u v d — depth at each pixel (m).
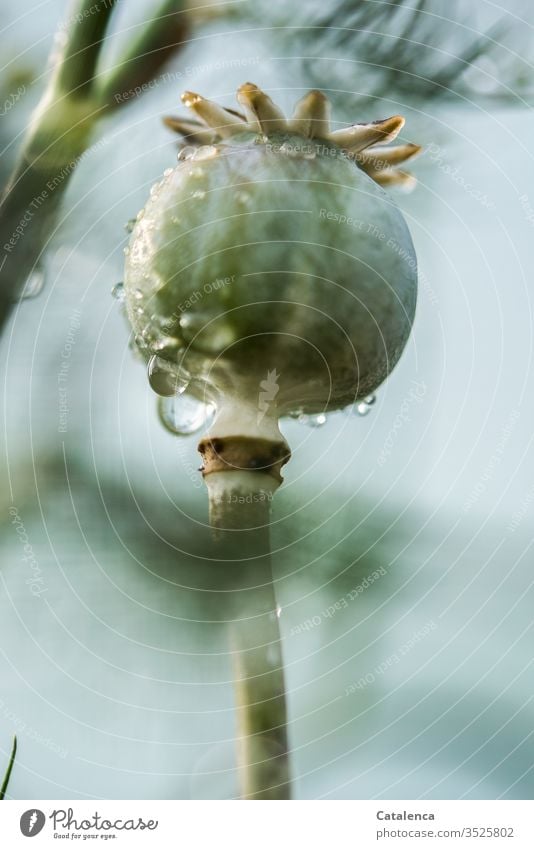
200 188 0.24
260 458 0.24
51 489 0.21
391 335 0.24
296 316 0.24
